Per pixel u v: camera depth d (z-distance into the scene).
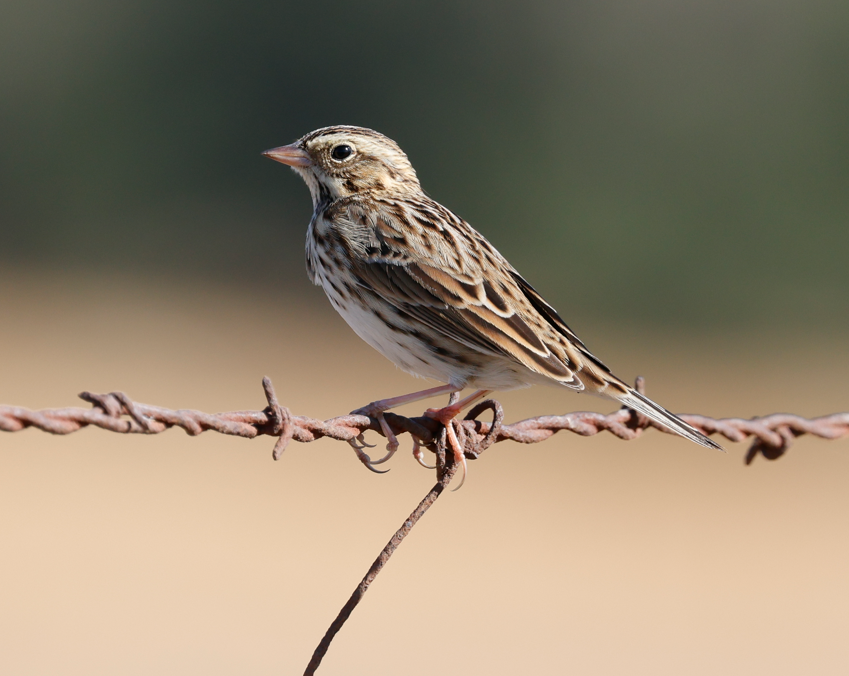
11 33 26.66
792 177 26.14
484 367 5.98
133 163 27.36
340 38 27.55
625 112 27.09
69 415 4.12
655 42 27.23
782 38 26.78
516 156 27.44
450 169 27.88
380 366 19.38
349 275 6.18
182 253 26.22
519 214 27.42
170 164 27.47
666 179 26.80
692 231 26.50
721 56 27.09
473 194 27.69
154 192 27.50
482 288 5.95
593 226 26.81
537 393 18.34
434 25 27.69
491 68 27.48
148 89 27.30
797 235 26.02
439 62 27.77
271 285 24.73
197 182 27.59
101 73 27.06
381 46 27.52
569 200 27.25
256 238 26.80
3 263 25.39
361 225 6.20
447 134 27.86
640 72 27.19
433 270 6.00
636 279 26.28
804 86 26.36
